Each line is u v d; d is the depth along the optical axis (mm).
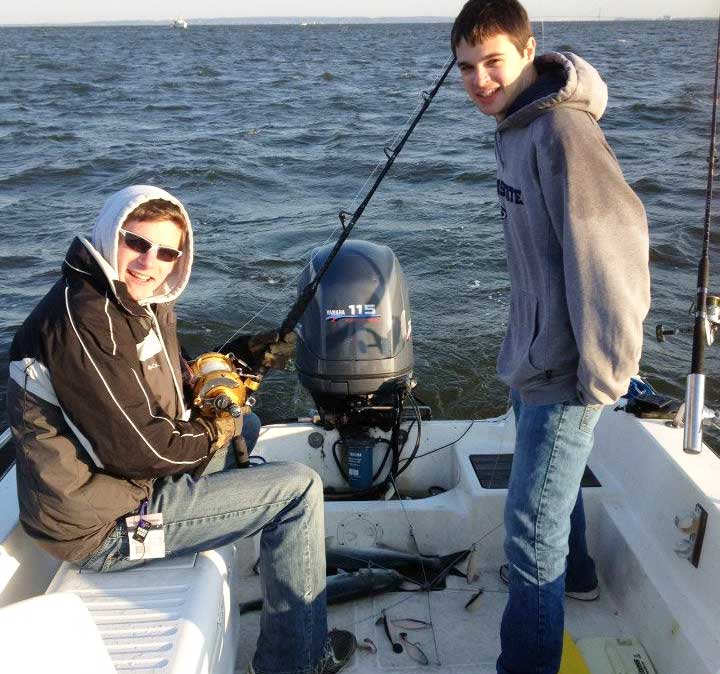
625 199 1810
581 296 1824
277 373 6207
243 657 2512
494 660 2496
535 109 1877
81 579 2049
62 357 1840
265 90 34281
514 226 2062
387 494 3131
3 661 1253
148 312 2045
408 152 17297
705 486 2389
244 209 12398
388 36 121750
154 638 1830
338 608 2725
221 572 2135
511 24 1918
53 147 19000
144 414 1943
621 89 30641
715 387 6289
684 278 8625
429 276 8820
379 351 3207
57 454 1903
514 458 2176
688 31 130250
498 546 2936
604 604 2699
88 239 1982
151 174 15016
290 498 2135
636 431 2818
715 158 2408
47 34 165250
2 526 2203
